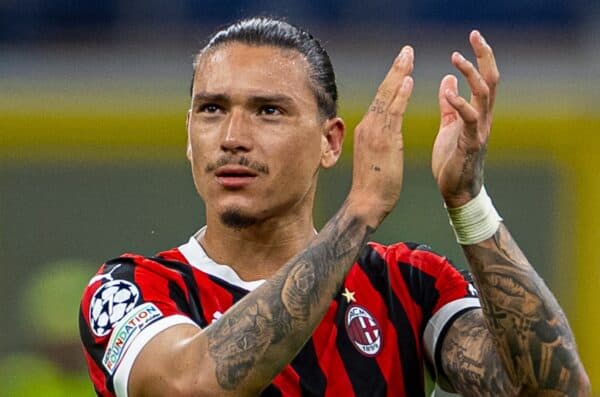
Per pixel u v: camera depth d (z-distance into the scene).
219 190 13.66
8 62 34.69
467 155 13.55
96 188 33.41
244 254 14.18
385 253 14.77
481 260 13.74
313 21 35.69
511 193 33.62
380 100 13.41
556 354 13.56
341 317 14.09
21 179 33.38
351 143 32.69
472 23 35.97
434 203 32.59
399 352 14.17
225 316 12.72
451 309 14.41
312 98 13.96
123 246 33.25
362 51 35.00
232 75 13.63
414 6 35.94
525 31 35.88
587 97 34.06
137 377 12.90
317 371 13.80
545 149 33.69
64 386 32.75
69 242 33.31
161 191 33.28
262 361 12.55
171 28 35.62
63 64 34.53
